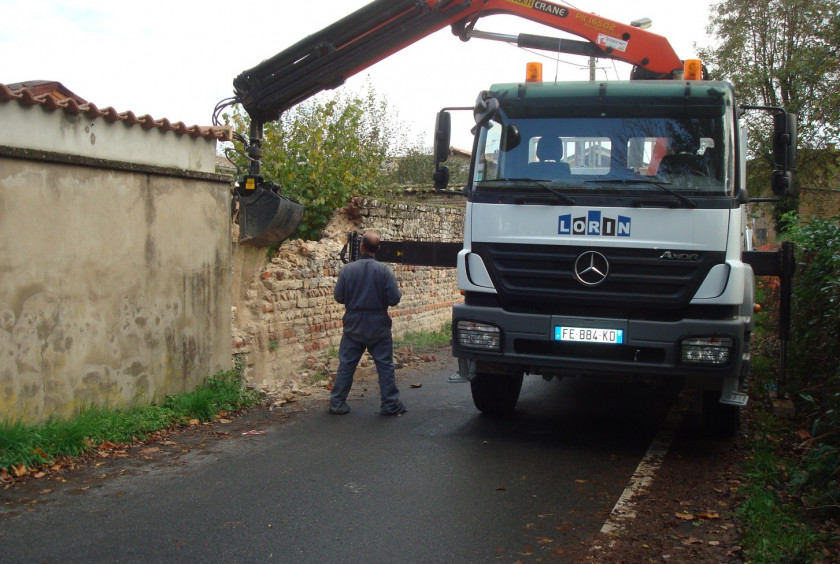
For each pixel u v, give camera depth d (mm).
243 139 9172
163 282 7504
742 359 6215
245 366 9109
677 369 6191
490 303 6773
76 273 6492
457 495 5328
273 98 8922
